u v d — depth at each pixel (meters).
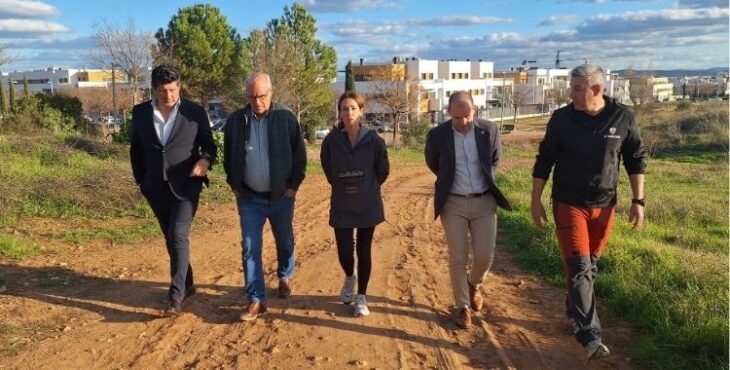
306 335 4.66
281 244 5.34
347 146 4.93
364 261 5.08
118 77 42.09
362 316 5.07
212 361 4.20
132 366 4.09
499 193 4.72
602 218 4.32
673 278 5.63
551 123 4.32
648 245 6.95
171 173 4.94
